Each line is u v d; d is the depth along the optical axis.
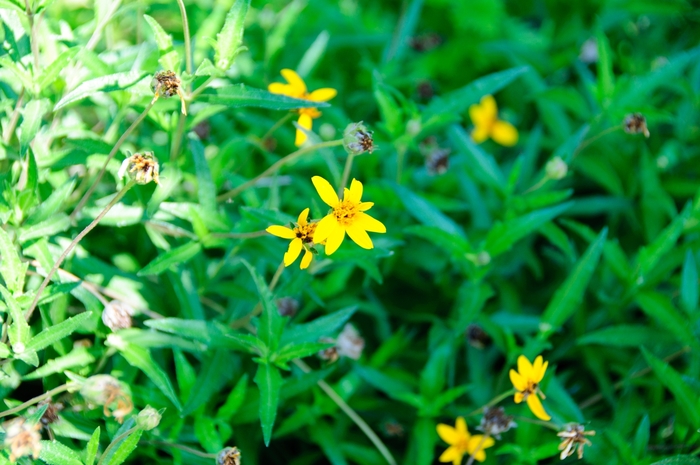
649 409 0.46
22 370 0.42
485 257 0.46
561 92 0.53
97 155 0.42
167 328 0.41
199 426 0.42
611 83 0.51
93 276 0.43
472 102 0.48
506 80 0.48
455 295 0.51
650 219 0.53
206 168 0.43
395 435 0.47
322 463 0.48
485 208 0.53
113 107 0.46
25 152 0.40
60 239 0.42
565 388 0.50
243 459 0.45
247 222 0.43
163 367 0.44
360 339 0.46
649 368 0.47
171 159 0.43
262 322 0.41
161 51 0.40
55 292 0.40
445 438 0.45
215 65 0.40
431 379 0.46
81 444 0.42
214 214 0.43
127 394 0.39
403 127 0.49
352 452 0.46
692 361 0.46
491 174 0.50
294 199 0.50
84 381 0.39
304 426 0.47
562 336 0.51
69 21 0.51
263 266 0.46
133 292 0.44
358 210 0.40
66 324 0.39
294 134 0.52
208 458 0.42
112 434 0.40
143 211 0.43
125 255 0.45
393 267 0.52
